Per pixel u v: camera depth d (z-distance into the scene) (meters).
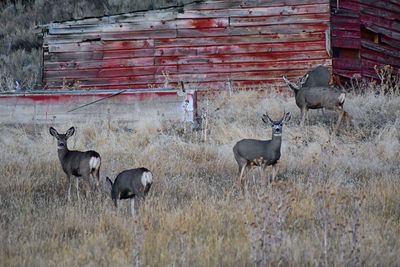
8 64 134.88
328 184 57.72
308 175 64.25
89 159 57.88
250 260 39.00
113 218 48.44
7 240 43.56
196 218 47.72
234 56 112.44
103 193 57.69
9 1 154.75
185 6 113.88
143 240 41.69
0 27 149.38
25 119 90.62
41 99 90.75
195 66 113.44
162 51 114.44
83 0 153.50
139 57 115.06
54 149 77.62
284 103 94.31
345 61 112.94
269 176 63.66
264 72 111.56
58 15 150.75
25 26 149.88
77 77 116.62
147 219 47.06
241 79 112.00
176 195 57.69
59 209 51.59
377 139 80.06
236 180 62.34
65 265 39.00
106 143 80.44
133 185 51.81
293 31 110.88
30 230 46.12
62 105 90.31
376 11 116.38
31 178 62.88
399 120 86.38
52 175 65.50
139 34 115.19
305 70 110.38
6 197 57.41
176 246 41.72
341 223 42.59
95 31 116.31
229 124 85.94
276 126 59.91
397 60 119.06
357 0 114.00
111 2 149.00
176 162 70.19
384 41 117.19
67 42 117.00
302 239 42.50
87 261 39.72
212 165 70.06
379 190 55.59
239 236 44.09
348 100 93.88
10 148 78.12
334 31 112.50
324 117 89.31
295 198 51.53
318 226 44.78
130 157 73.38
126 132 86.12
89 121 89.06
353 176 65.06
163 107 87.94
